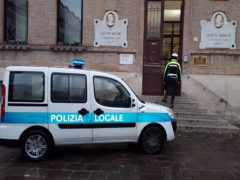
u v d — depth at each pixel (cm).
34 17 1275
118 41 1255
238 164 718
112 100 750
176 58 1159
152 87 1261
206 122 1092
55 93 715
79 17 1295
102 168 664
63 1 1296
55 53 1273
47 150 711
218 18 1220
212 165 705
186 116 1123
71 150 806
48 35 1274
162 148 827
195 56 1234
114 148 831
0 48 1276
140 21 1246
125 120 752
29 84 709
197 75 1234
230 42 1221
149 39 1262
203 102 1233
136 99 767
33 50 1276
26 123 702
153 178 610
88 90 732
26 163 694
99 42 1257
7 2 1314
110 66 1259
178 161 727
